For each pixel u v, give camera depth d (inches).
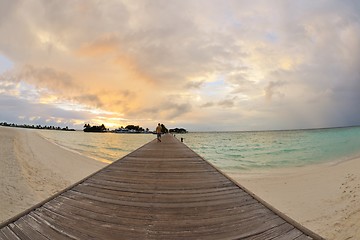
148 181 164.6
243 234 82.3
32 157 586.9
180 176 182.1
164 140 713.0
